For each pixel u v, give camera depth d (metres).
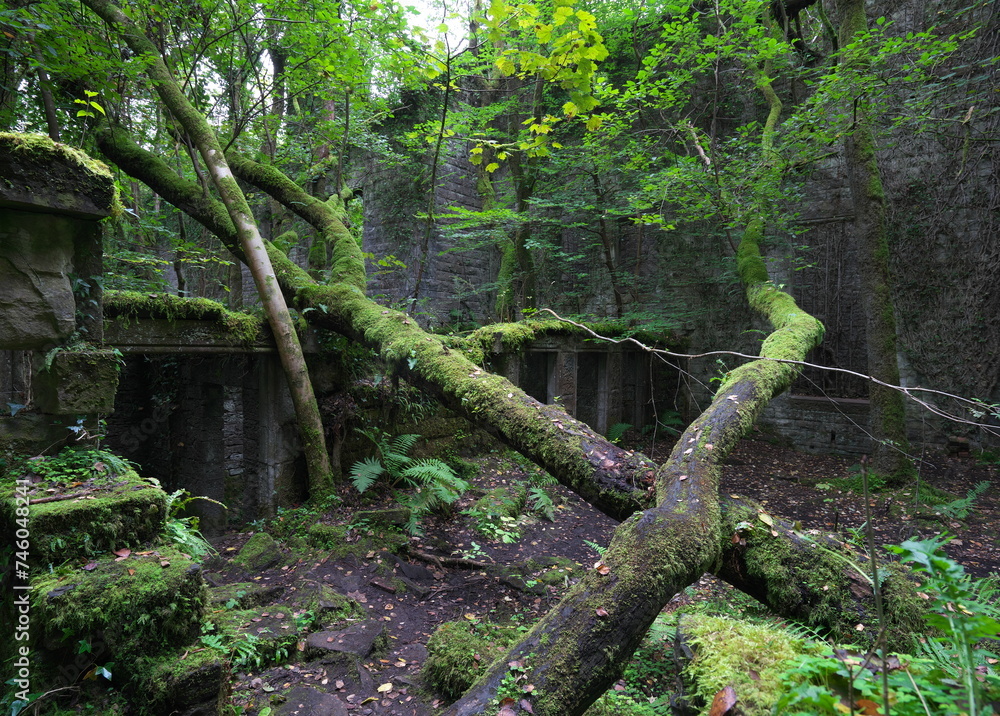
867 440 9.54
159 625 2.31
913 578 2.88
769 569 2.93
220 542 5.57
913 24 8.98
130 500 2.56
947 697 1.45
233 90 6.66
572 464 3.69
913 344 9.23
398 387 6.75
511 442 4.09
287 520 5.58
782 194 8.23
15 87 5.36
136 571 2.34
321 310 5.89
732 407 3.85
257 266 5.57
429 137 7.30
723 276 10.62
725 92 11.23
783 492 7.78
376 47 6.94
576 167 10.57
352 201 10.09
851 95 6.45
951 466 8.24
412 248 11.83
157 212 7.91
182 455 6.68
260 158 8.94
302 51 6.45
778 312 7.17
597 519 6.41
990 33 8.28
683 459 3.37
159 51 6.20
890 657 1.78
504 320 10.65
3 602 2.30
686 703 2.07
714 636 2.20
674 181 7.98
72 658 2.16
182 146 7.17
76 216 3.05
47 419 3.01
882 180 9.51
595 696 2.25
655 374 11.29
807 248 10.08
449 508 6.03
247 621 3.56
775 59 8.96
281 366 5.84
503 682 2.17
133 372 7.20
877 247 7.52
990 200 8.60
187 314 5.03
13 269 2.86
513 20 4.77
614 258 12.50
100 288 3.18
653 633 3.17
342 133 8.43
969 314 8.78
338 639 3.54
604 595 2.44
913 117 6.93
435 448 7.38
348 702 2.98
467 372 4.56
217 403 6.24
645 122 10.47
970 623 1.24
